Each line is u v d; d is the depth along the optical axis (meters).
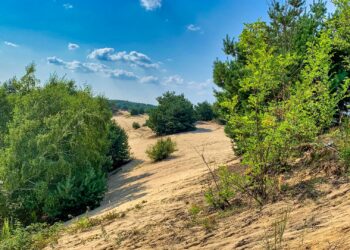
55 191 15.18
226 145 25.14
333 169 6.73
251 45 7.60
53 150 17.02
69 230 9.90
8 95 20.67
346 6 8.02
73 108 19.11
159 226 7.36
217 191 8.48
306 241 4.58
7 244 9.36
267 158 7.00
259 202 6.58
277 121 7.06
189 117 37.69
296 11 11.06
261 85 7.02
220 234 5.90
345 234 4.40
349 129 7.27
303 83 6.86
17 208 15.61
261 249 4.79
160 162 22.59
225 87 12.77
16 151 16.64
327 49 7.09
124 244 6.93
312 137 6.99
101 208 13.67
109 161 22.39
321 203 5.79
